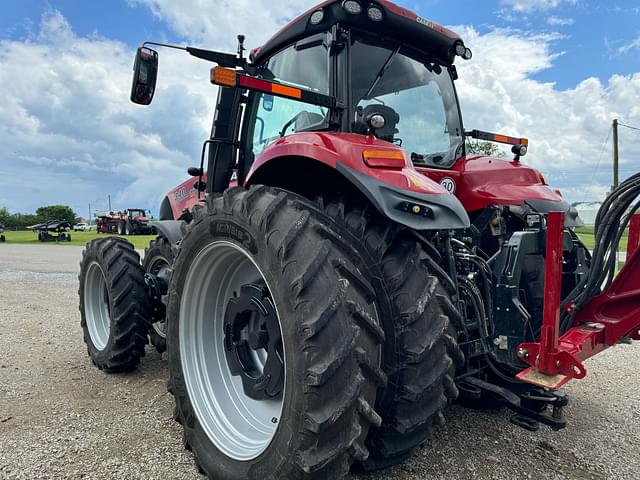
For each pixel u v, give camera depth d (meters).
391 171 2.06
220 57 3.15
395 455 2.05
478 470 2.29
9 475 2.22
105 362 3.62
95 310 3.99
